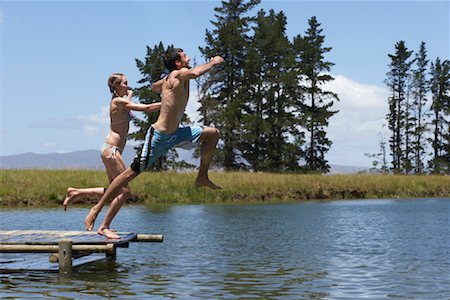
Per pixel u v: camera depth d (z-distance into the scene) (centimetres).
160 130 891
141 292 834
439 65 8056
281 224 1934
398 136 8069
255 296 810
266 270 1027
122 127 1023
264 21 6838
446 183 4197
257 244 1402
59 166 3475
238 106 6488
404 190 4053
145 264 1097
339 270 1030
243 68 6744
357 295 823
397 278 950
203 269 1038
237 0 6819
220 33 6650
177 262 1118
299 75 6975
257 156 6675
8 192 2692
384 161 8050
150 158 912
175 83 880
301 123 6906
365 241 1468
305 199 3591
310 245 1387
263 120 6550
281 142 6831
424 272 1005
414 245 1379
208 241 1461
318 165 7219
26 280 935
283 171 6744
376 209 2689
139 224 1886
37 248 1016
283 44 6812
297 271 1018
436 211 2548
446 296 816
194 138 895
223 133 6500
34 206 2606
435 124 8038
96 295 811
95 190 1042
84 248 1020
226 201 3262
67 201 1039
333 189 3794
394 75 8112
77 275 980
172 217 2162
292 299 794
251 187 3469
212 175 3672
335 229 1772
